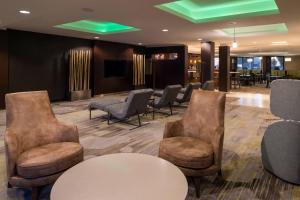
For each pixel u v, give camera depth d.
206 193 2.60
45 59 8.55
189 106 3.23
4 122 5.66
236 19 5.73
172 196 1.65
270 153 3.03
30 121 2.80
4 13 5.18
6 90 7.50
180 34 8.27
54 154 2.46
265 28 8.02
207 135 2.92
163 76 13.06
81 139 4.46
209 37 8.98
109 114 5.85
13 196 2.48
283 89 2.83
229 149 3.94
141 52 13.12
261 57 22.20
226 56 11.27
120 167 2.10
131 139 4.49
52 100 8.93
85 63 9.77
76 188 1.74
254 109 7.68
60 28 7.34
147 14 5.27
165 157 2.70
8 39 7.48
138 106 5.36
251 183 2.82
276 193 2.61
